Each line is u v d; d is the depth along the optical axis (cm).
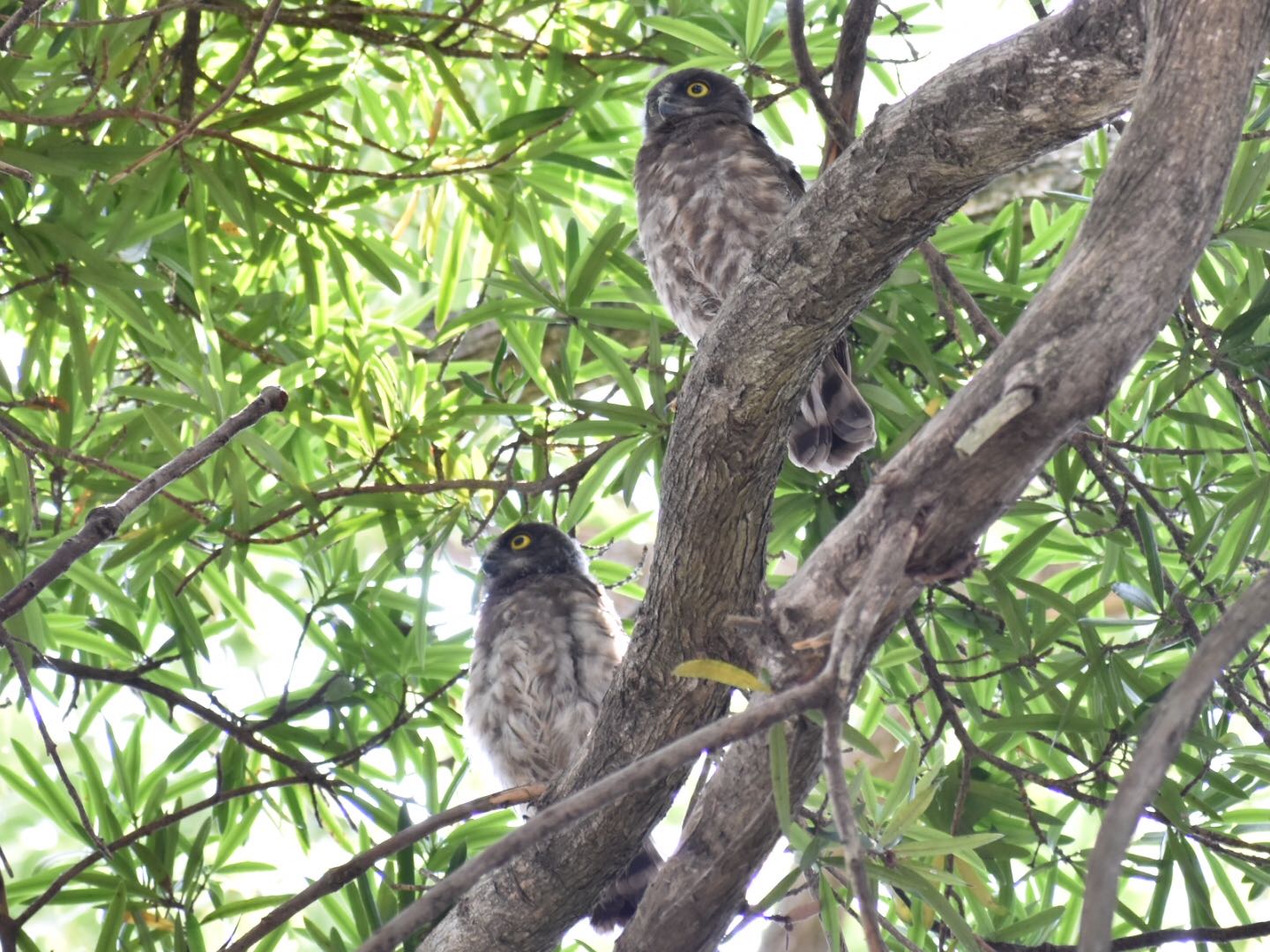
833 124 632
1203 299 854
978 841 499
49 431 877
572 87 945
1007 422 358
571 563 929
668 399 870
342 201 888
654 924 552
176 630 860
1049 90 475
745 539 559
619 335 1121
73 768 1289
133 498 467
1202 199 358
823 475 832
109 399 920
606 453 800
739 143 895
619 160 1005
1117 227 360
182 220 825
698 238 880
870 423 772
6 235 800
